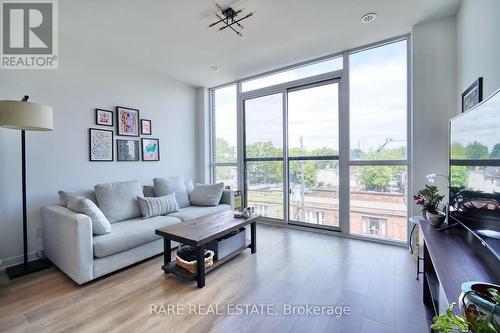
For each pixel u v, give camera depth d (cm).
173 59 352
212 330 157
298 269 239
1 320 167
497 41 160
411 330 155
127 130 354
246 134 443
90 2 223
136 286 212
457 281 105
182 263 225
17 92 257
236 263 254
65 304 185
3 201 248
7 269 241
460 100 241
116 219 281
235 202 420
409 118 294
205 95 478
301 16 250
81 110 304
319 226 366
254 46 315
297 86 380
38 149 269
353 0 226
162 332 155
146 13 241
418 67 271
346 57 330
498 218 111
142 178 376
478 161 131
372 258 263
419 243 216
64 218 221
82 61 304
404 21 262
